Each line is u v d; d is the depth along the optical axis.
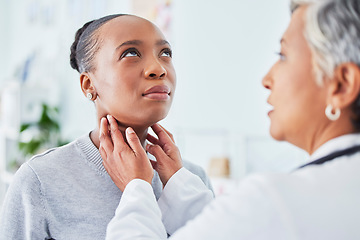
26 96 3.48
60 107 3.63
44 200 0.78
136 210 0.68
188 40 2.63
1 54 4.59
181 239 0.55
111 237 0.65
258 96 2.25
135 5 2.96
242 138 2.27
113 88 0.77
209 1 2.49
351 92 0.54
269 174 0.54
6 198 0.81
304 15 0.58
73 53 0.88
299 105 0.58
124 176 0.75
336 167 0.54
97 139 0.85
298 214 0.50
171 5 2.72
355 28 0.52
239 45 2.34
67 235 0.78
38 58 4.00
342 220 0.49
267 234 0.50
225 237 0.52
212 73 2.49
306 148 0.62
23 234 0.79
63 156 0.83
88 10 3.35
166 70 0.80
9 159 3.44
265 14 2.20
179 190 0.80
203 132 2.54
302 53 0.58
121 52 0.76
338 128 0.58
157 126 0.87
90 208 0.79
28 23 4.22
